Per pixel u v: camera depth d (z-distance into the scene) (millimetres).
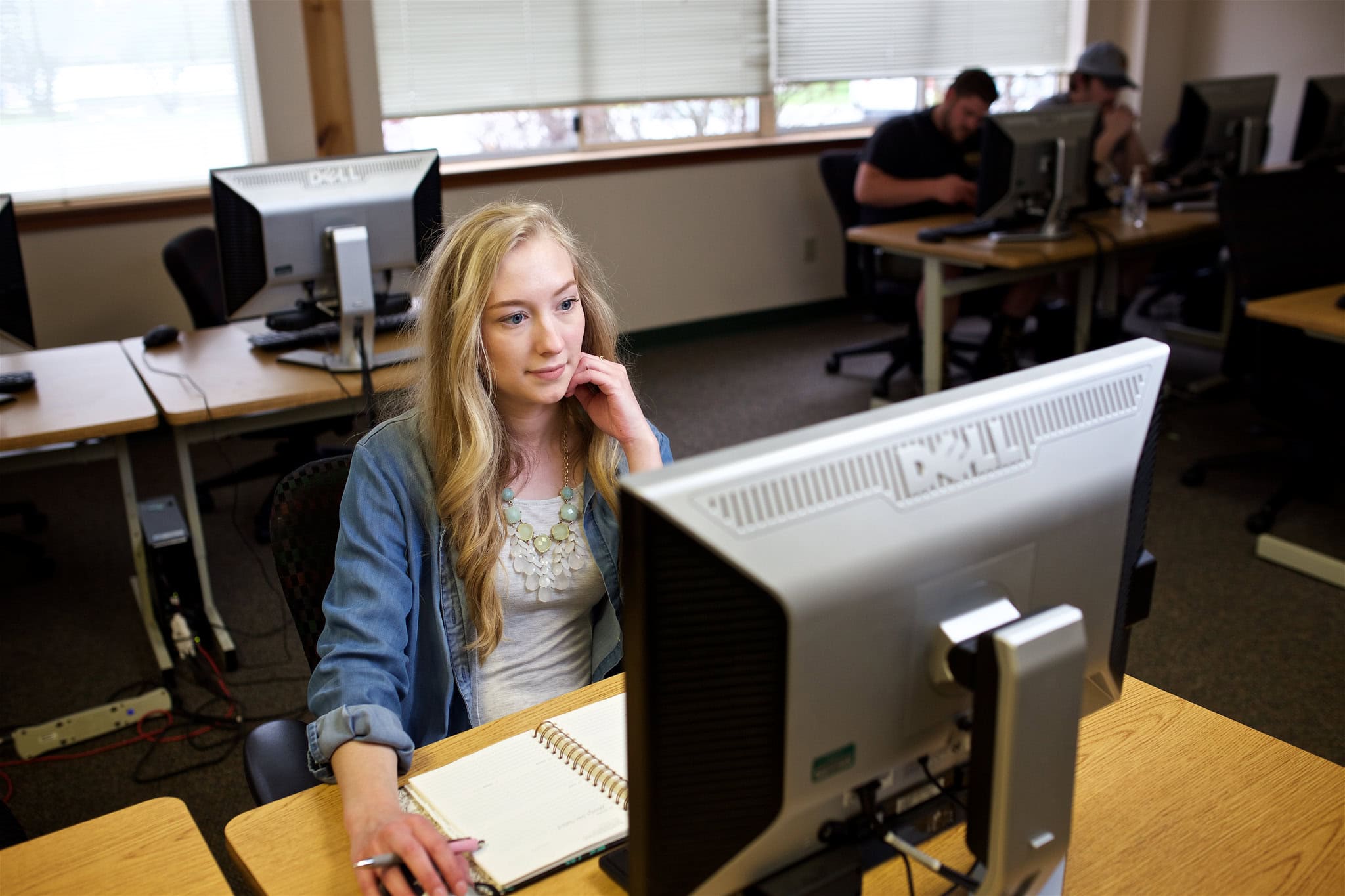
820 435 679
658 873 723
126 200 3914
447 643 1267
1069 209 3807
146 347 2783
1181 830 989
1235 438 3885
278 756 1172
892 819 845
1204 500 3395
